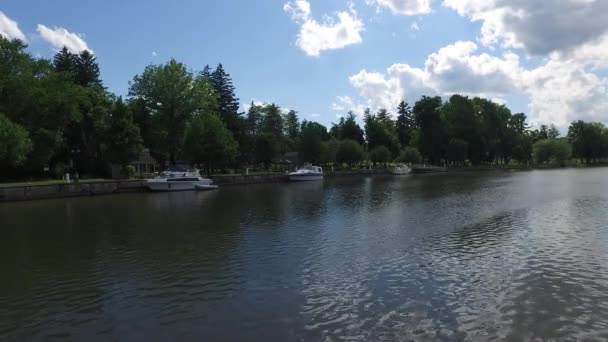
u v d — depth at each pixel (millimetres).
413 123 144250
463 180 69500
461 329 10289
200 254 18172
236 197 44938
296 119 149375
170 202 40312
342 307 11828
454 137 118125
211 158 64062
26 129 48344
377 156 106938
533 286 13219
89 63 71875
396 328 10414
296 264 16266
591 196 37531
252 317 11328
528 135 147000
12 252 19203
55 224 27016
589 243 18750
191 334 10430
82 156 63562
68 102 53781
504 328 10305
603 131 157750
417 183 63781
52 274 15656
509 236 20562
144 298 12977
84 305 12500
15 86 49594
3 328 11016
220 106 93688
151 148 78062
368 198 41156
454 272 14828
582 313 11125
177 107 73438
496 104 128500
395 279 14172
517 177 75750
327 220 26922
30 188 42438
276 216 29156
